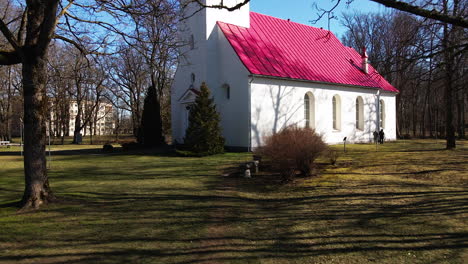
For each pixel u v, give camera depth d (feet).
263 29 82.99
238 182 36.01
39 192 25.45
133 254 16.31
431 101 142.82
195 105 64.28
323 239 18.04
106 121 205.36
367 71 97.19
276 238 18.44
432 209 22.67
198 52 75.46
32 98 24.38
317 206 25.07
